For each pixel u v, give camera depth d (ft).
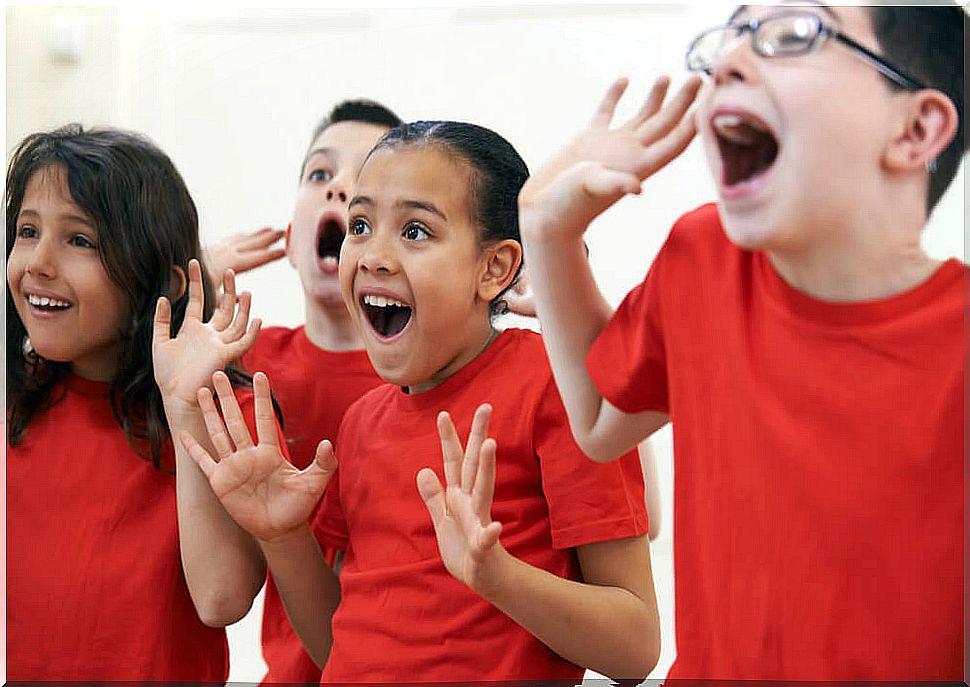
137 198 3.00
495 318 2.86
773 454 2.19
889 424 2.11
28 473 3.05
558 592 2.45
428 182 2.67
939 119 2.07
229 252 3.25
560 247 2.25
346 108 3.21
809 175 2.02
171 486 3.00
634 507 2.61
